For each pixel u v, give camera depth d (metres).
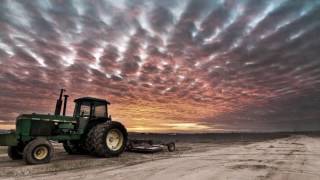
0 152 17.00
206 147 21.52
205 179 8.74
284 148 19.98
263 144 25.23
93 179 8.73
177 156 14.77
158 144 17.69
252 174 9.51
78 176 9.19
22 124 12.30
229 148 20.27
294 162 12.32
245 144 25.75
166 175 9.35
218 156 14.69
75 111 14.62
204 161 12.68
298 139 37.00
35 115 12.76
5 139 12.17
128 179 8.72
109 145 14.30
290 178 8.91
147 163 12.09
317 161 12.66
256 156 14.66
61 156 14.48
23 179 8.74
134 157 14.16
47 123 13.05
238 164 11.73
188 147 21.53
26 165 11.21
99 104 15.26
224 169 10.48
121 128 14.80
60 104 14.04
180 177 9.03
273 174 9.52
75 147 15.66
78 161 12.30
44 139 11.96
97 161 12.54
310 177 9.06
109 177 9.03
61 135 13.55
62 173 9.71
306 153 16.22
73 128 14.03
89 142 14.04
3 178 8.90
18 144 12.73
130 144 16.95
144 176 9.18
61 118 13.64
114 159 13.28
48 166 10.96
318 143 26.33
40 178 8.88
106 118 15.42
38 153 11.62
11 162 12.23
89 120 14.68
